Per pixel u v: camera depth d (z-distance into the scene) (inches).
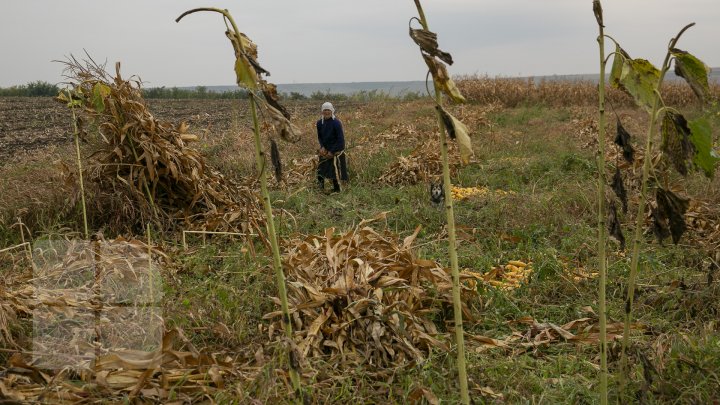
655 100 95.9
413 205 337.1
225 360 142.7
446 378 148.4
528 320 187.3
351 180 432.5
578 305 200.1
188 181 285.3
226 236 263.4
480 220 300.0
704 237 258.2
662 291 203.0
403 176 417.1
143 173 280.8
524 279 220.8
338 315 170.2
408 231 288.7
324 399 133.4
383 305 169.0
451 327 183.3
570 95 1143.0
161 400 125.5
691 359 148.6
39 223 268.1
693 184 330.6
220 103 1487.5
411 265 189.6
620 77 98.7
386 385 142.0
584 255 245.8
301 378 137.5
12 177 361.7
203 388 127.0
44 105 1261.1
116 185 281.9
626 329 118.3
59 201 280.8
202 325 167.5
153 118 288.2
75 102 227.5
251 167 438.3
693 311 189.9
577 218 298.0
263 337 164.7
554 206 310.0
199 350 146.6
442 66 84.4
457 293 95.5
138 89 292.2
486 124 739.4
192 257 229.5
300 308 166.6
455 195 354.0
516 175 426.3
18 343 143.3
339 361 152.9
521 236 275.3
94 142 291.9
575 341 174.9
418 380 144.9
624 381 126.8
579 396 142.7
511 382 149.0
